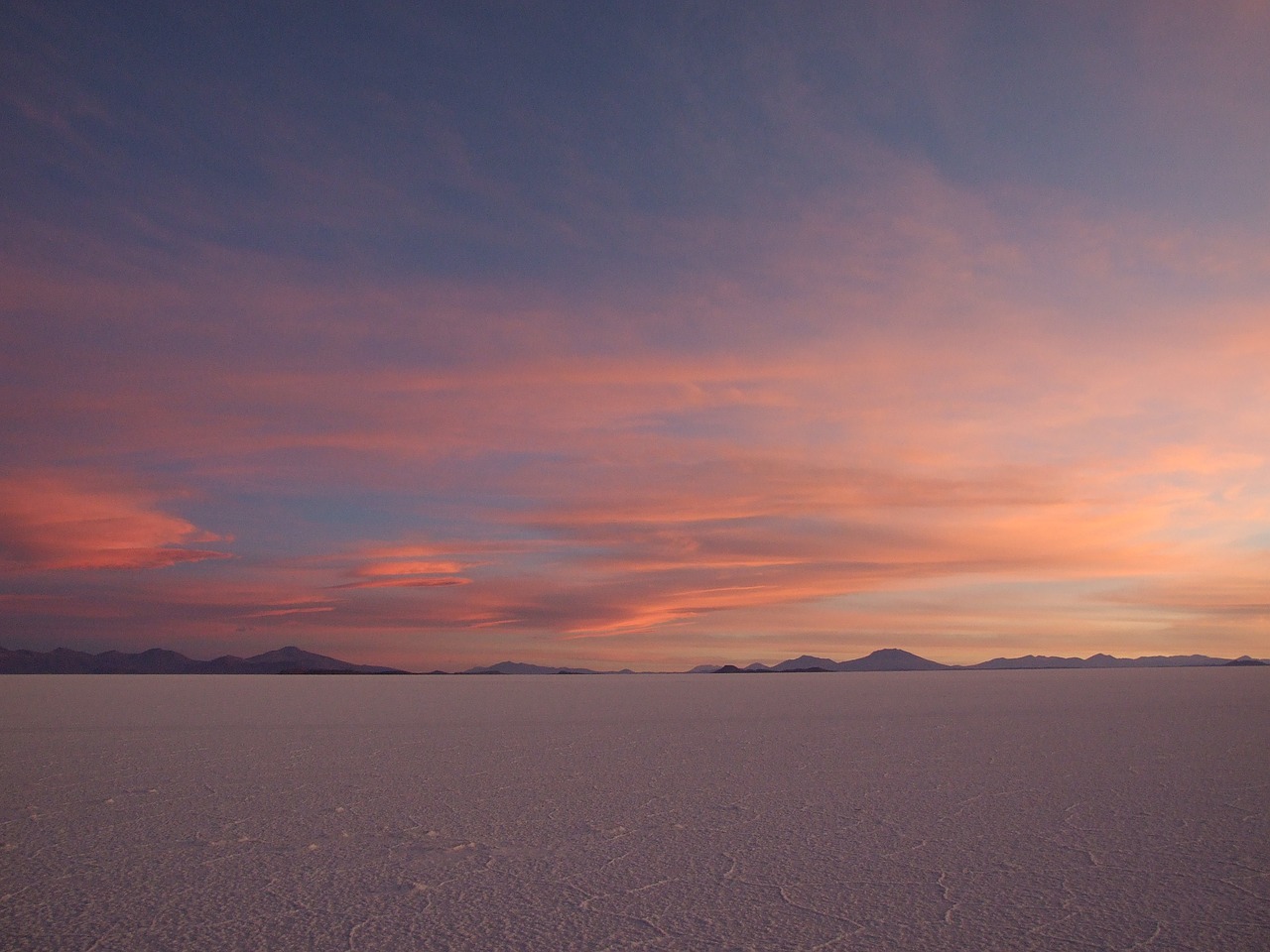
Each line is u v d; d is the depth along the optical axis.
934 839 6.48
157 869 5.67
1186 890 5.20
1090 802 7.86
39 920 4.64
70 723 15.23
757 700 22.64
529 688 30.89
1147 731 13.62
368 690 28.59
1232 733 13.27
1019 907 4.87
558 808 7.61
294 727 14.66
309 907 4.86
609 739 12.88
